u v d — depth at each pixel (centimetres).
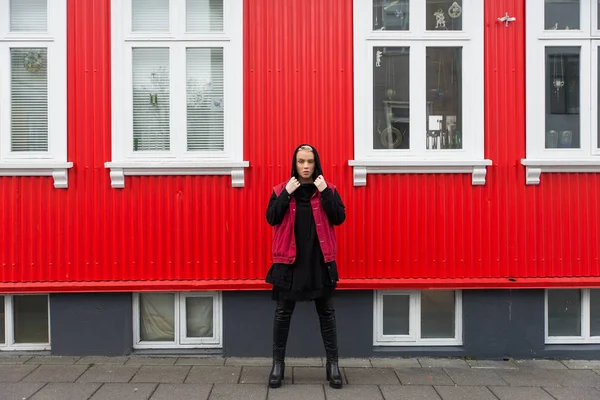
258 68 499
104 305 503
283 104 499
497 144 502
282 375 440
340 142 500
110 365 482
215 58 509
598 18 509
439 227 501
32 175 493
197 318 519
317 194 427
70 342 502
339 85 500
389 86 509
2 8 499
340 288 495
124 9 500
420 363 495
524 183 503
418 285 496
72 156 496
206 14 508
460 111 512
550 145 510
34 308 515
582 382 453
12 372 464
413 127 509
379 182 500
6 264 494
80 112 496
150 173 495
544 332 511
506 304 508
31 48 502
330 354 439
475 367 487
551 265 504
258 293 504
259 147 499
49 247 496
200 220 499
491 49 503
